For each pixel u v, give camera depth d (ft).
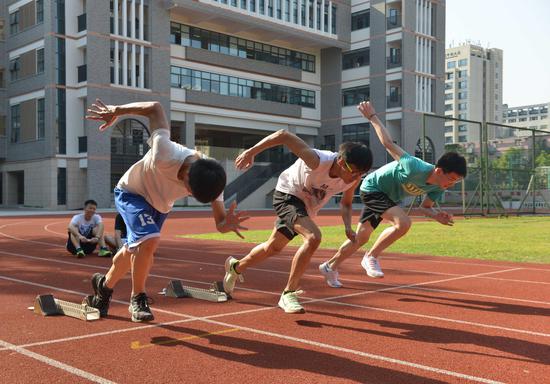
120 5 116.78
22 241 43.60
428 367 11.87
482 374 11.46
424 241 43.62
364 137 147.23
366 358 12.48
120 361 12.12
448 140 431.84
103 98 112.68
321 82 155.53
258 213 103.55
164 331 14.71
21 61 122.52
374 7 144.87
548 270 27.48
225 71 135.85
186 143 128.47
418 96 144.05
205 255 33.81
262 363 12.05
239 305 18.19
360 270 27.09
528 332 14.96
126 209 14.02
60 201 113.91
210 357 12.45
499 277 25.11
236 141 157.79
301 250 16.06
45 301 16.87
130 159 116.26
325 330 14.97
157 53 119.85
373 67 145.07
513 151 85.46
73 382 10.80
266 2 134.92
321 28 145.38
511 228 59.00
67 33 113.91
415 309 17.87
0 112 127.65
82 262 29.78
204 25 132.87
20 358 12.30
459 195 101.09
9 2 125.90
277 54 147.95
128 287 21.62
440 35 149.28
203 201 12.61
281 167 141.28
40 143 116.78
